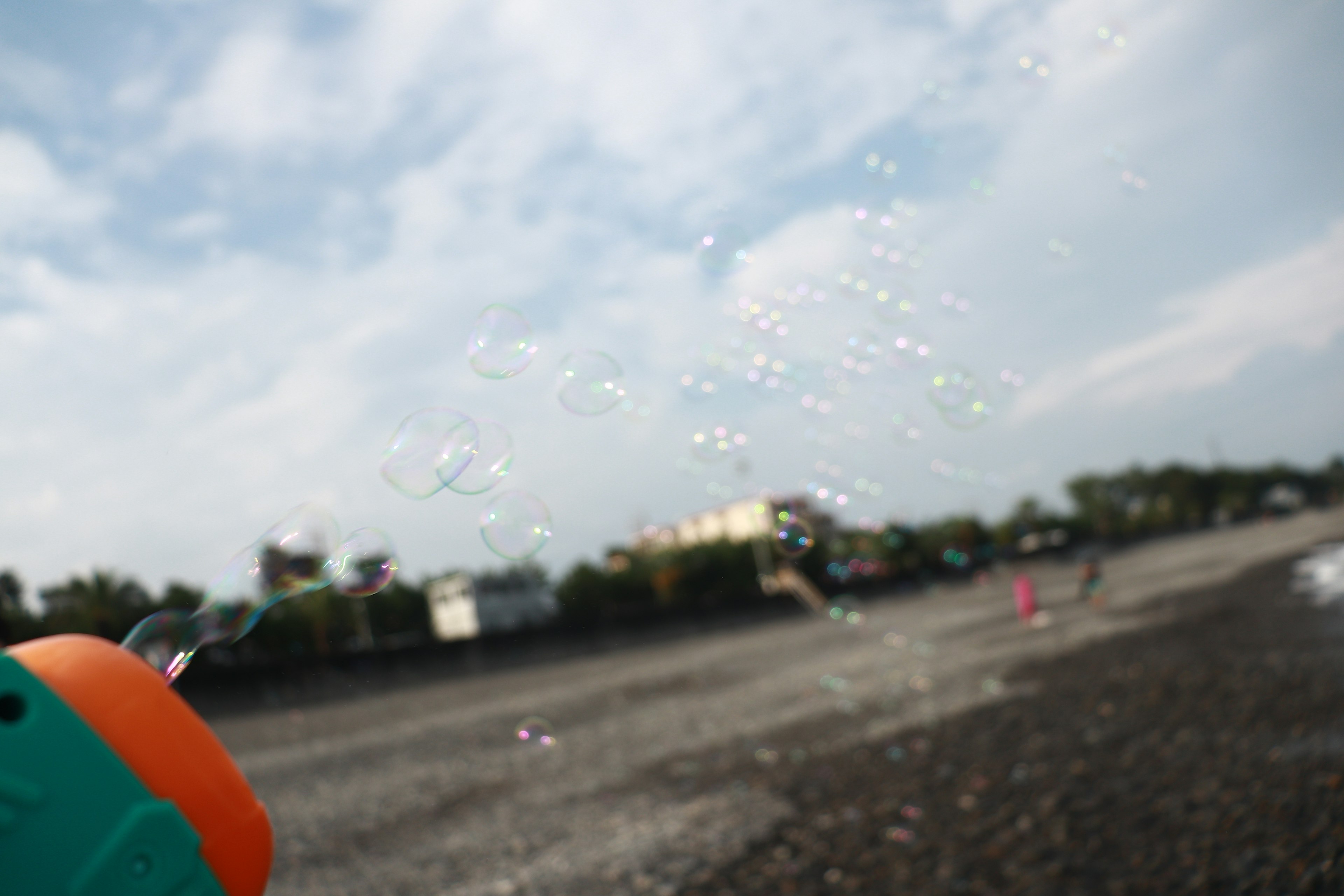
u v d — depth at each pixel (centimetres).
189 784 68
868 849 439
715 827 520
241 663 1822
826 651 1666
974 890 366
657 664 1894
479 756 936
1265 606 1223
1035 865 380
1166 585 1975
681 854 476
